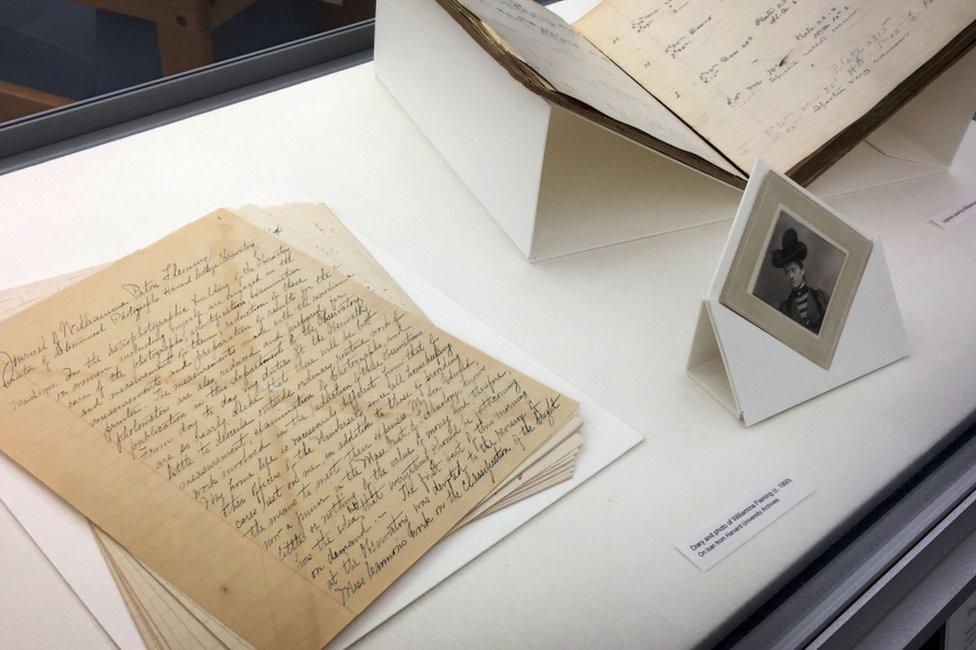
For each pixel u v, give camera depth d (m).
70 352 0.71
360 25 1.12
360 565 0.60
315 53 1.09
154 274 0.77
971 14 0.93
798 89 0.94
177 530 0.61
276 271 0.79
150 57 1.07
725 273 0.70
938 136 1.01
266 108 1.00
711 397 0.75
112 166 0.90
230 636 0.57
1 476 0.64
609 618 0.60
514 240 0.86
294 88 1.04
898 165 1.01
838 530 0.67
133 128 0.98
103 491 0.63
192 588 0.59
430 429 0.68
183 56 1.08
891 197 0.98
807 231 0.73
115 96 0.97
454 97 0.89
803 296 0.74
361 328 0.75
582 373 0.75
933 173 1.01
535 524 0.64
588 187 0.91
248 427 0.67
